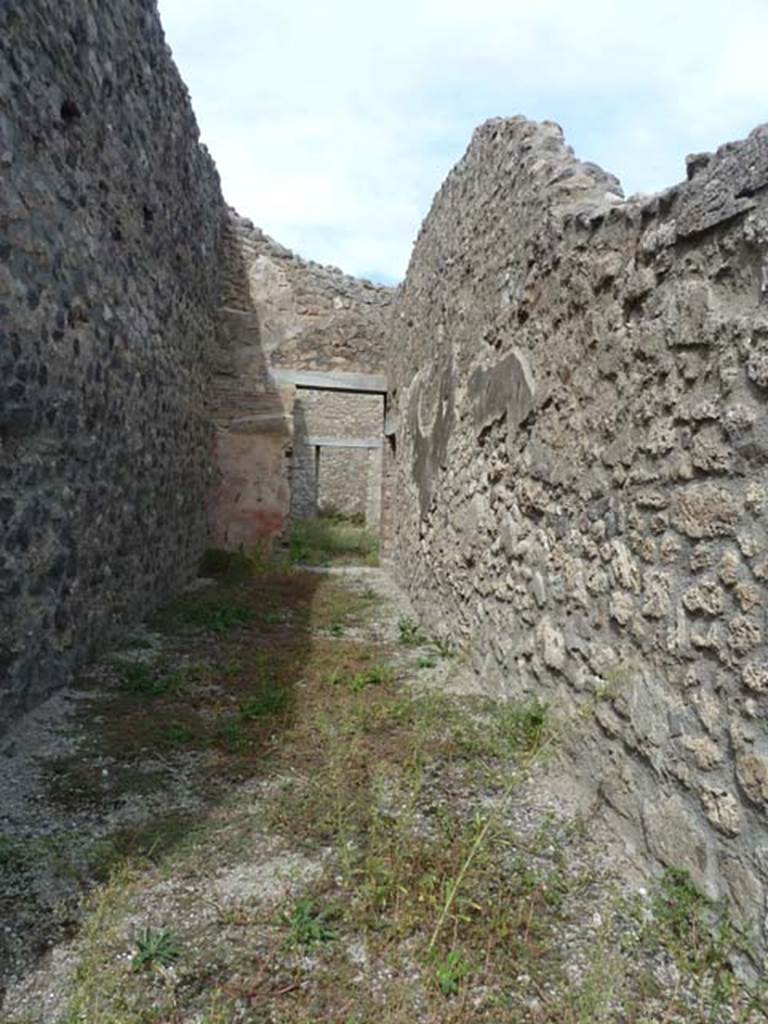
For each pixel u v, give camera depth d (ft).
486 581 13.03
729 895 5.83
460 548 14.99
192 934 5.82
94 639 12.98
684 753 6.50
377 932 5.85
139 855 6.88
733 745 5.85
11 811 7.66
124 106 13.65
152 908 6.14
